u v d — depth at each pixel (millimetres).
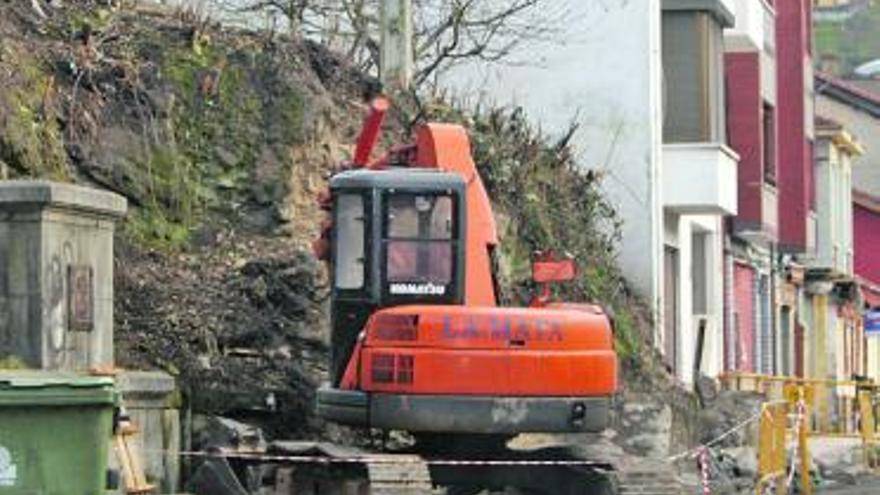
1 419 24047
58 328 30625
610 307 59875
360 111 49938
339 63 50562
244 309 39281
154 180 41844
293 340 39281
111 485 25297
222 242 42375
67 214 31062
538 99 68375
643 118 67938
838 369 107438
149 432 32281
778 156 89438
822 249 106688
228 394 37469
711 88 70125
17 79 38938
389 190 34656
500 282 37438
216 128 44312
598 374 34500
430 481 34312
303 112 45719
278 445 33562
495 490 36031
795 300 97000
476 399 33469
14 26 41219
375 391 33594
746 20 76500
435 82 61500
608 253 64000
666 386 60156
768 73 82875
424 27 63531
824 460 63281
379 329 33812
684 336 72000
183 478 33812
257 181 44062
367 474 32156
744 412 61469
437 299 34688
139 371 34000
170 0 49594
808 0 94938
